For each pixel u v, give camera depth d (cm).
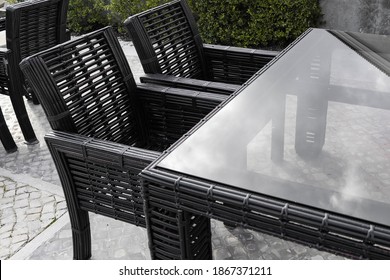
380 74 217
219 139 157
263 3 467
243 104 185
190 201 134
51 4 326
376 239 109
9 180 305
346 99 191
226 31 496
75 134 187
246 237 240
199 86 232
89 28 639
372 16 466
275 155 147
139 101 232
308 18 473
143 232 249
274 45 505
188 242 155
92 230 252
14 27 307
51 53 189
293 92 196
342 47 251
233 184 132
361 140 159
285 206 120
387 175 137
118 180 183
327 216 116
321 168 140
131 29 244
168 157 147
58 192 289
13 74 323
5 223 262
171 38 266
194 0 499
